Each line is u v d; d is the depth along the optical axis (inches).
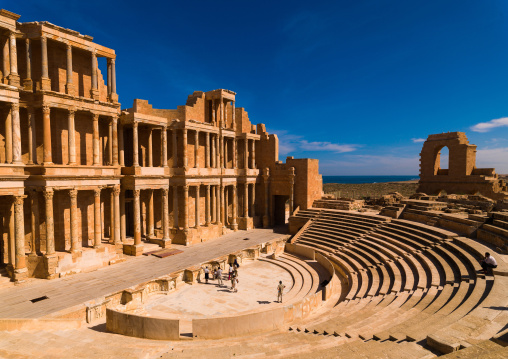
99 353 522.3
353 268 1149.7
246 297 989.8
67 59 1127.0
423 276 872.3
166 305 925.8
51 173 1062.4
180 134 1669.5
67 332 682.2
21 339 597.9
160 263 1248.2
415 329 490.9
